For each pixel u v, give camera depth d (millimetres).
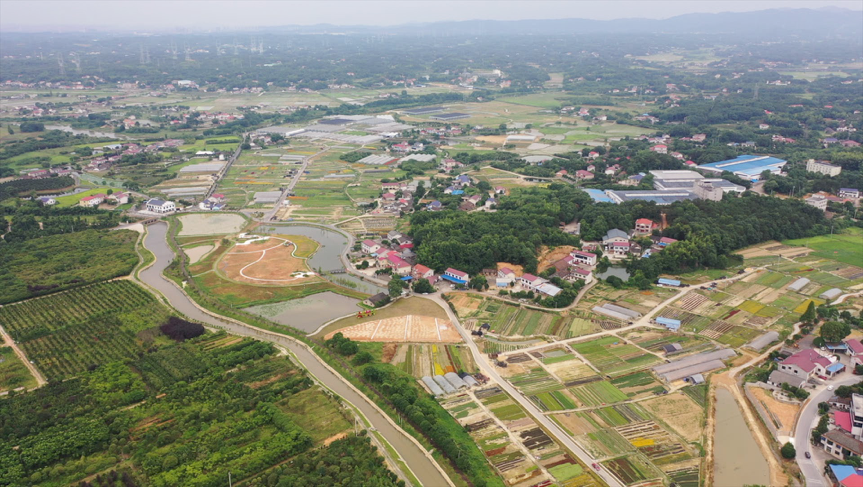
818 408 156000
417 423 153125
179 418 155250
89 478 135750
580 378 175875
